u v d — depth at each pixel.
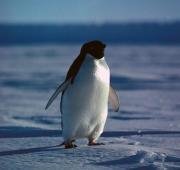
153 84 52.03
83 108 13.53
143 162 11.09
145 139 15.67
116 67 86.88
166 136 16.44
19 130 17.62
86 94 13.41
